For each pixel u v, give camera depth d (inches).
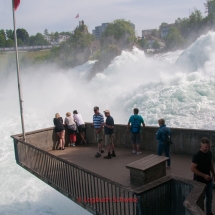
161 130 326.3
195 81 870.4
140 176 285.9
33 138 431.8
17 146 407.8
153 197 206.1
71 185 305.6
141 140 413.7
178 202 209.8
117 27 3344.0
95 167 356.8
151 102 840.3
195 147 370.6
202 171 213.8
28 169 385.1
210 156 216.4
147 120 774.5
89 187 297.0
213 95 791.1
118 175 324.8
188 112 741.3
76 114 473.4
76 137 481.7
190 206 168.4
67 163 299.9
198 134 366.6
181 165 342.0
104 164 364.5
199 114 721.6
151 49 3516.2
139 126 388.8
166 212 211.9
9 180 608.7
